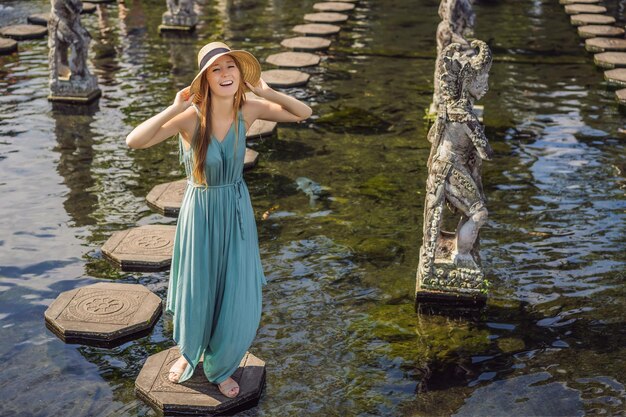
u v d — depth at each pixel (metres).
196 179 3.89
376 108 9.34
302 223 6.41
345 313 5.11
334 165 7.63
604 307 5.18
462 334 4.88
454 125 5.02
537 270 5.66
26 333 4.83
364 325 4.97
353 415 4.09
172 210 6.53
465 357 4.64
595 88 10.27
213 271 3.95
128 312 4.95
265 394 4.25
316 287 5.42
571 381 4.39
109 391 4.28
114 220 6.43
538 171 7.51
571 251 5.94
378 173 7.45
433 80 10.48
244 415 4.07
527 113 9.23
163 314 5.06
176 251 4.02
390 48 12.12
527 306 5.20
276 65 10.91
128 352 4.65
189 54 11.49
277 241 6.09
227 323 3.98
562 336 4.86
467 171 5.12
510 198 6.90
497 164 7.68
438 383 4.38
